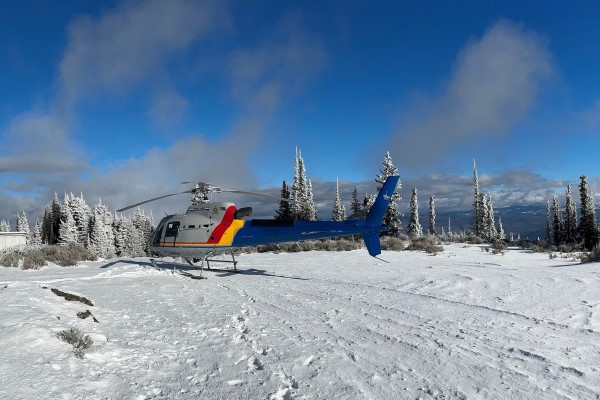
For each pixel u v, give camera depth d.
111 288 10.17
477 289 10.34
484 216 61.25
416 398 4.25
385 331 6.83
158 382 4.43
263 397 4.13
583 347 5.95
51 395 3.80
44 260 16.88
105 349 5.24
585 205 39.28
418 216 53.59
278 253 24.11
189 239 14.62
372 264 16.73
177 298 9.26
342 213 56.56
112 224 67.31
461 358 5.53
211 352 5.53
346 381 4.65
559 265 15.08
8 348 4.64
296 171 51.81
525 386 4.61
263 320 7.41
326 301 9.30
